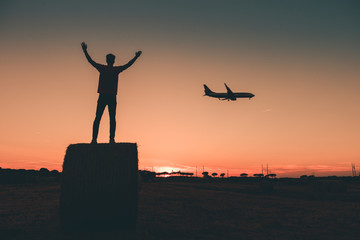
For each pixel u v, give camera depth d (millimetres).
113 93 6832
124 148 6488
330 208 11945
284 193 23500
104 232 6168
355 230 7336
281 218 9086
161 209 10562
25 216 8312
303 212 10594
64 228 6301
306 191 27703
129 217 6312
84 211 6211
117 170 6332
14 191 17578
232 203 13352
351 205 13297
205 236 6359
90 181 6277
